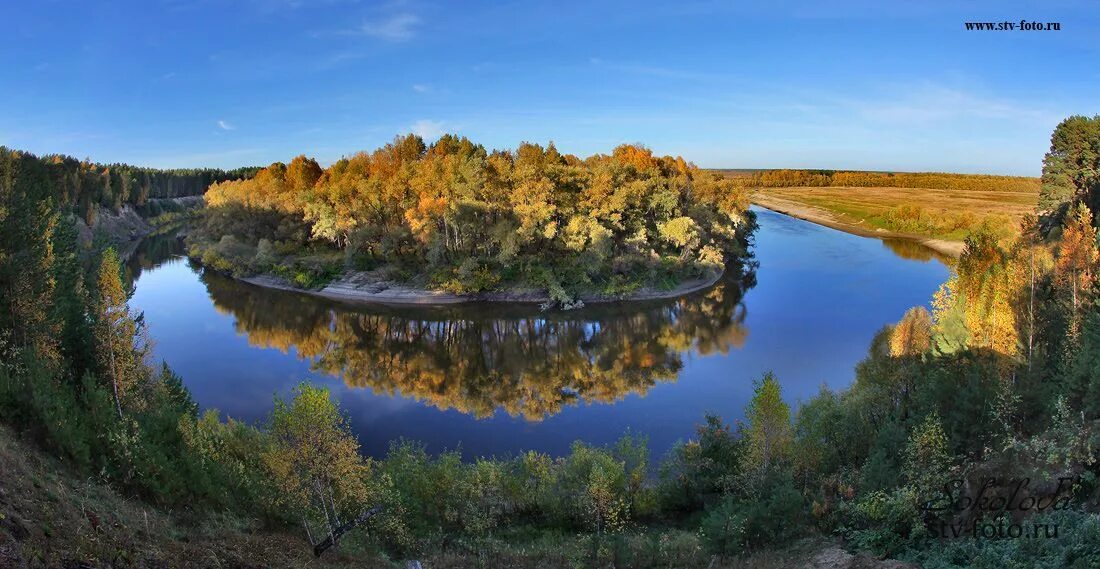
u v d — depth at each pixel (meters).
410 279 89.25
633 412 47.19
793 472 28.36
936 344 37.97
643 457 34.00
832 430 32.78
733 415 46.06
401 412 47.72
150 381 34.03
